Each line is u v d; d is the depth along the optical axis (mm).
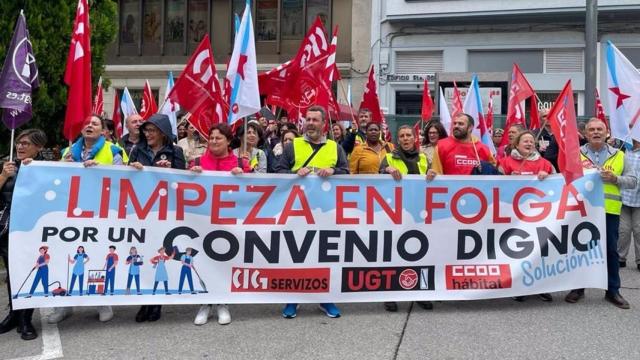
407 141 5594
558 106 5148
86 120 4898
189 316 4902
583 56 15820
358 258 4941
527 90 8188
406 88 17078
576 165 5000
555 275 5129
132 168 4680
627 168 5547
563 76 15891
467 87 16312
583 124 8703
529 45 16078
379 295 4938
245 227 4820
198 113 6258
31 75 4801
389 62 17156
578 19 15680
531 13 15617
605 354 4008
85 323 4715
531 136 5504
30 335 4316
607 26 15586
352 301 4898
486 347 4137
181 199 4754
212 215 4789
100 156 4906
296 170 5031
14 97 4641
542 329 4523
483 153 5656
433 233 5047
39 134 4625
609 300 5281
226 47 19062
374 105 8789
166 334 4426
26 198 4434
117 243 4602
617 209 5293
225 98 7379
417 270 5000
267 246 4836
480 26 16406
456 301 5348
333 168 5027
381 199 5008
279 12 18453
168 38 19500
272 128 9188
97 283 4523
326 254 4910
